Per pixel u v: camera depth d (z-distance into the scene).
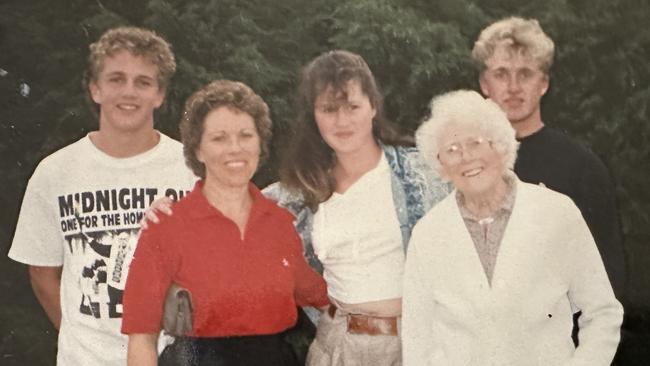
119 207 1.69
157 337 1.67
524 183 1.66
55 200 1.71
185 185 1.67
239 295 1.66
